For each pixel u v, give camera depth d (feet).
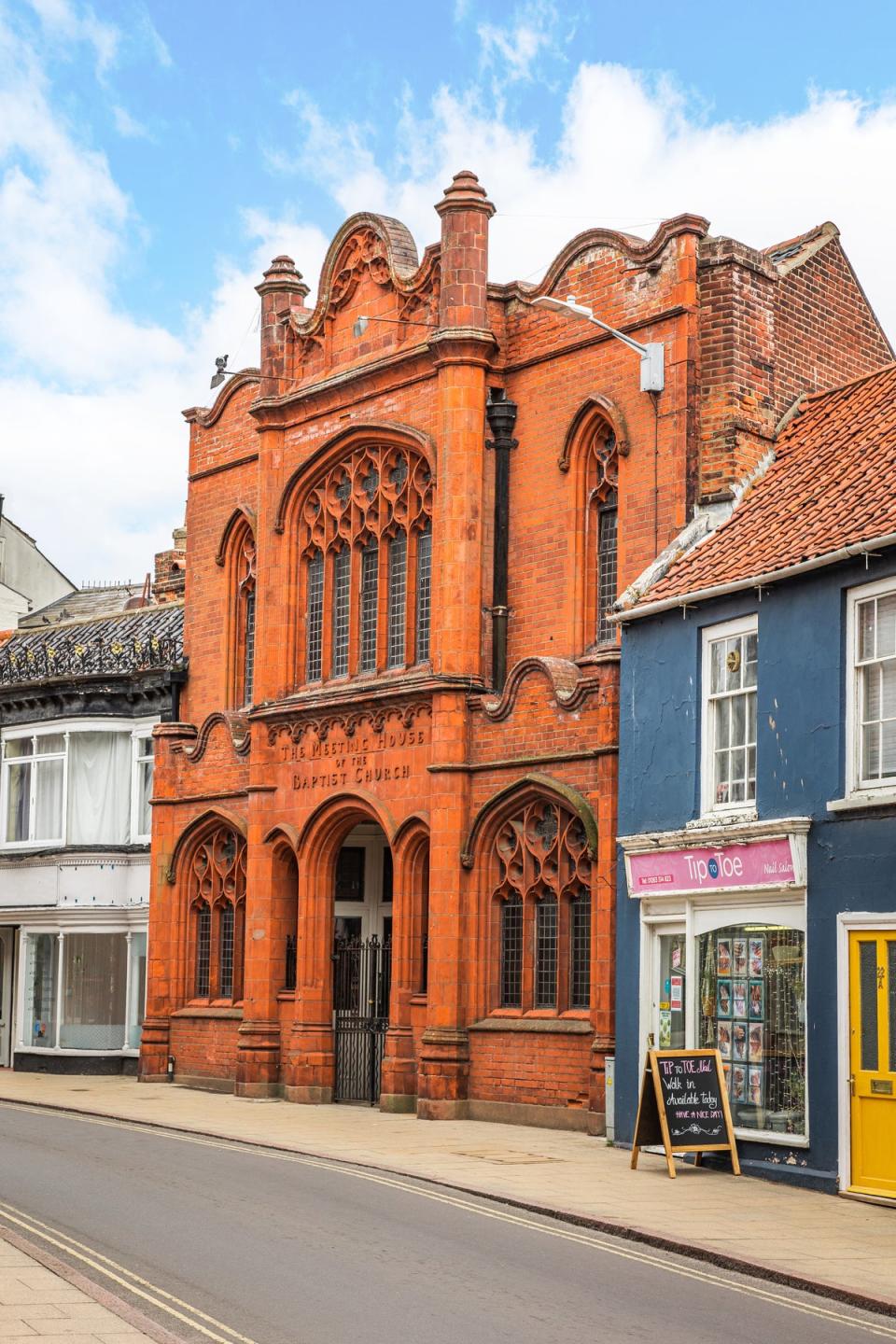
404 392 87.30
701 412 75.10
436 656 82.02
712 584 63.93
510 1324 35.40
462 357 82.74
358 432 89.76
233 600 104.32
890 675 56.18
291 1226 46.80
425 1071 78.59
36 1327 33.09
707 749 64.75
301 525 94.73
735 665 63.82
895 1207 52.21
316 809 88.94
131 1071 109.19
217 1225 46.91
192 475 107.55
